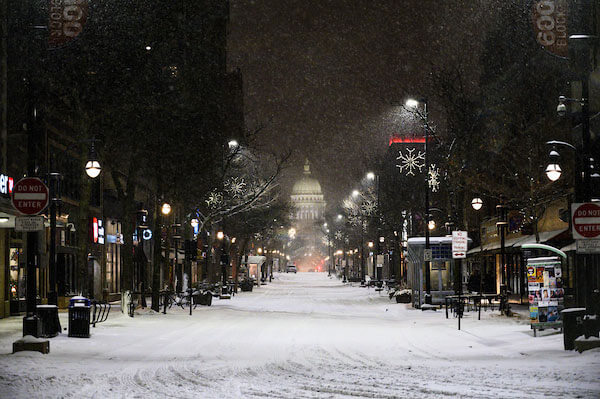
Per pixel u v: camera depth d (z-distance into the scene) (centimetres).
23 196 2170
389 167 7944
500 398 1255
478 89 4881
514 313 4044
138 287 7250
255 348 2377
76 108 3609
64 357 2056
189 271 5759
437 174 5138
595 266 2505
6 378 1574
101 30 3475
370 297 7656
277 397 1317
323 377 1623
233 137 5869
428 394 1330
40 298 4431
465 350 2308
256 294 9044
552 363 1842
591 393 1299
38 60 3419
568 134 4172
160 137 4022
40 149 4244
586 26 3666
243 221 8781
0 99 3678
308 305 6147
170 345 2472
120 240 6512
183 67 4281
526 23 4506
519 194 4247
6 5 3447
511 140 4516
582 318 2105
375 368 1809
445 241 5022
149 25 3647
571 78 3950
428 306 4797
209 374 1689
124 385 1498
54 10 3419
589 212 2116
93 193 5669
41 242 4275
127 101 3619
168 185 4647
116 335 2817
